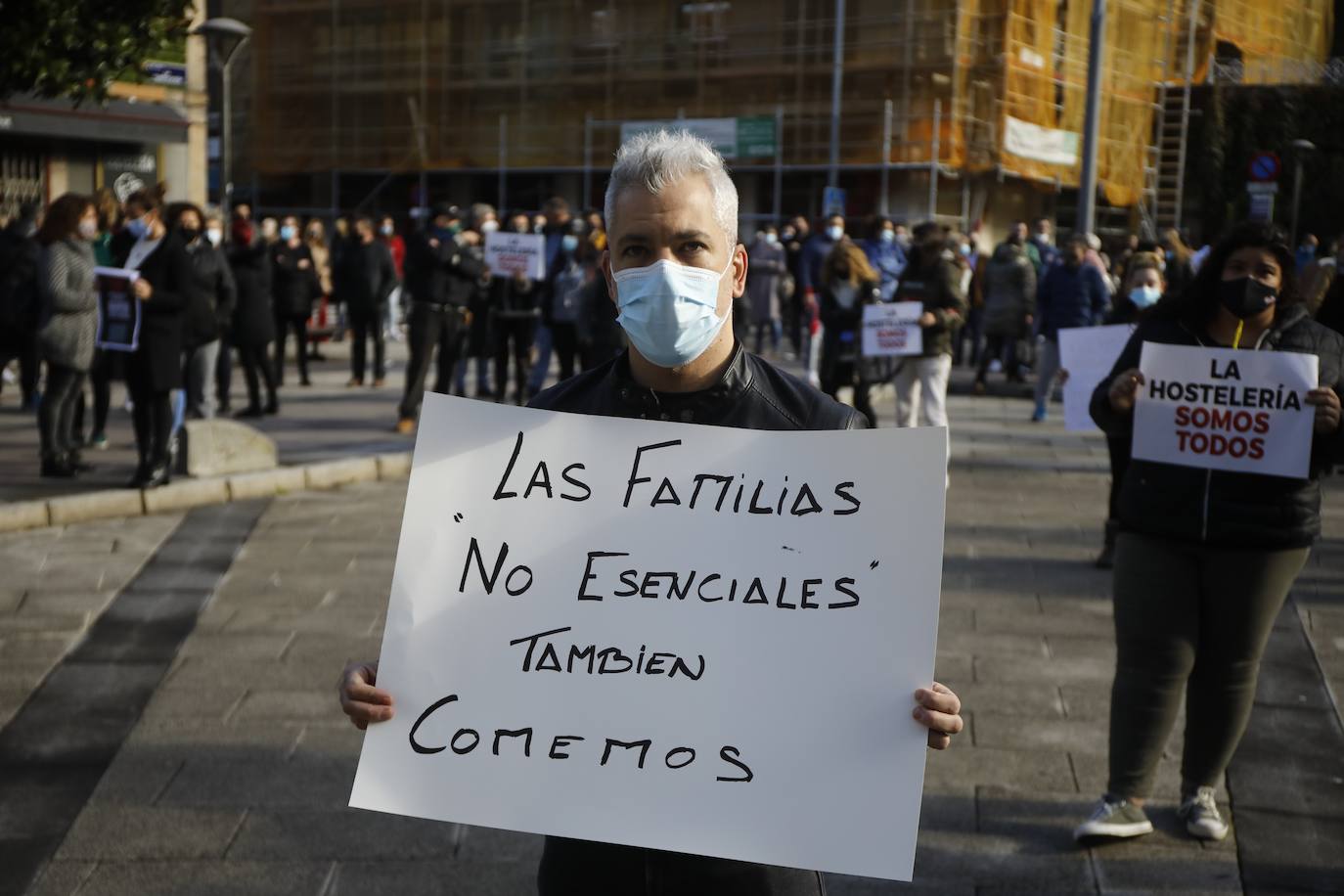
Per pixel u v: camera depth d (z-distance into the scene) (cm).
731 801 217
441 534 227
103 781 455
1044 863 399
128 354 898
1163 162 4131
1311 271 925
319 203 4650
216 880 386
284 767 468
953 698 215
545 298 1316
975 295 1911
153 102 2569
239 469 976
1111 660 588
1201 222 3950
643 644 222
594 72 4169
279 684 554
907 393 1061
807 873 229
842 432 223
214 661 583
